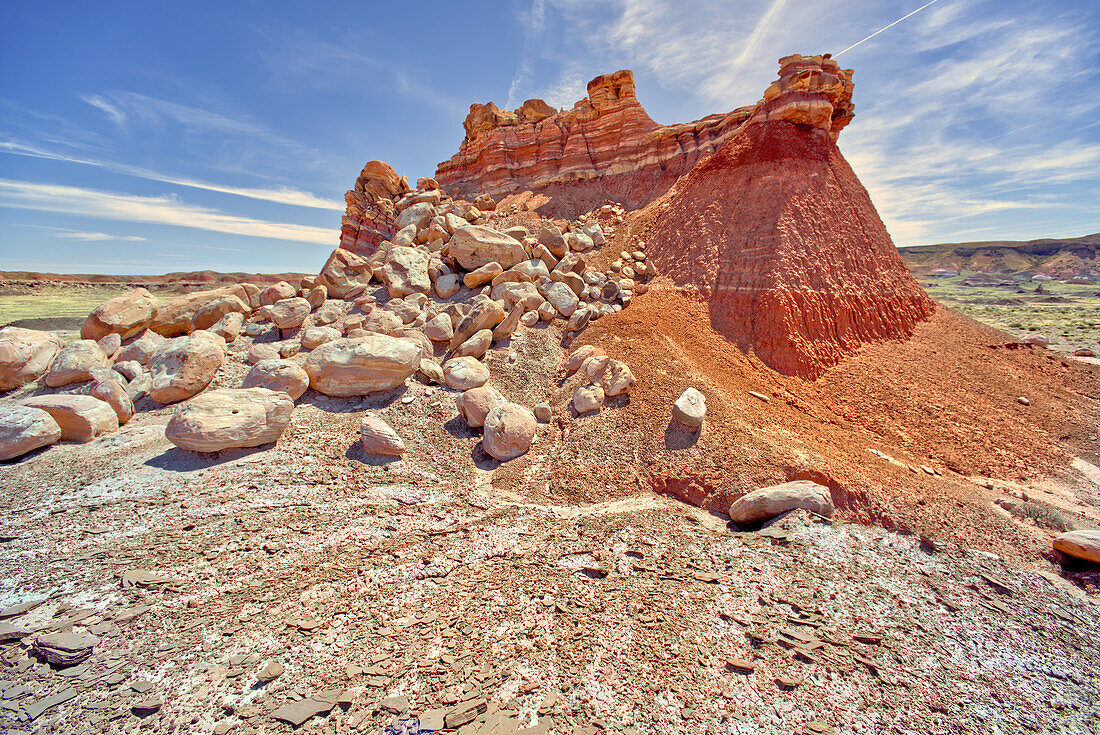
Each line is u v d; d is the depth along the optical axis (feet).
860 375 49.49
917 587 23.22
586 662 17.20
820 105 63.41
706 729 14.85
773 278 52.65
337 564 22.29
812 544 25.98
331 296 58.70
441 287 58.34
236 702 14.65
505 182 116.16
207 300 52.08
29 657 15.93
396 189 111.96
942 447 41.68
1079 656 19.58
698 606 20.59
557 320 53.42
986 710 16.69
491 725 14.32
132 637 16.92
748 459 33.27
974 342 63.36
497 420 36.83
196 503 26.09
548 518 28.99
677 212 70.23
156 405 38.68
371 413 38.27
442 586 21.36
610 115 105.19
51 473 28.48
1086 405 51.67
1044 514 30.83
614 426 37.99
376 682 15.66
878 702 16.49
